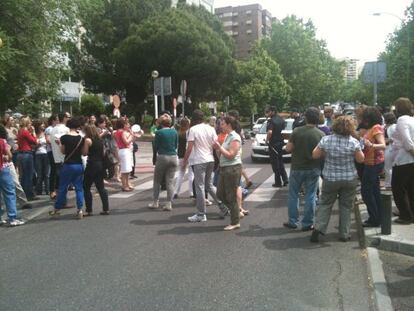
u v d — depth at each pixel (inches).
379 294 200.8
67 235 308.0
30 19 704.4
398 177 304.8
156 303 193.2
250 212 369.7
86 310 187.5
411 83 1704.0
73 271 234.7
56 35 755.4
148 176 620.4
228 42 2060.8
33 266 244.2
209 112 1900.8
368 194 300.7
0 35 604.4
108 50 1774.1
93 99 1795.0
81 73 1800.0
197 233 307.0
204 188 350.3
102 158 369.7
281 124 483.8
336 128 275.7
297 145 309.3
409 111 305.9
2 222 346.6
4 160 339.9
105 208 371.9
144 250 268.8
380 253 261.3
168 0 1898.4
